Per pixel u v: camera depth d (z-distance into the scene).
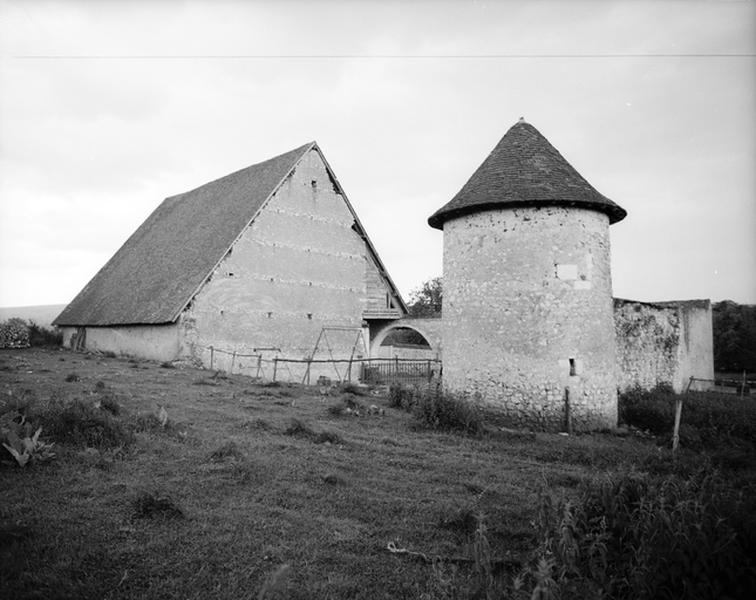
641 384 18.02
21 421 7.40
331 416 11.75
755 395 19.88
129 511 5.39
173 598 3.99
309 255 26.53
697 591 3.83
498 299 13.20
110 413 8.96
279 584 4.14
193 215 30.27
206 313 22.30
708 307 24.41
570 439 11.34
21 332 30.28
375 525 5.62
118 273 31.28
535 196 12.77
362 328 28.53
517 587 3.74
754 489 5.72
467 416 11.17
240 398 13.36
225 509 5.68
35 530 4.79
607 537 4.42
